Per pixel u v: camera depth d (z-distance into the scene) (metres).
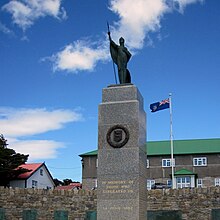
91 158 63.88
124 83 15.79
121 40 16.55
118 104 15.10
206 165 60.62
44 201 29.12
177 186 59.75
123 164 14.52
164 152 62.16
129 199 14.17
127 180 14.34
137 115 14.85
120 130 14.84
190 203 27.41
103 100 15.38
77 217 28.47
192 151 61.62
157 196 27.97
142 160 15.04
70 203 28.81
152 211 26.14
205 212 27.00
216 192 27.14
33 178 60.50
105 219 14.20
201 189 27.47
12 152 57.59
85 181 63.12
